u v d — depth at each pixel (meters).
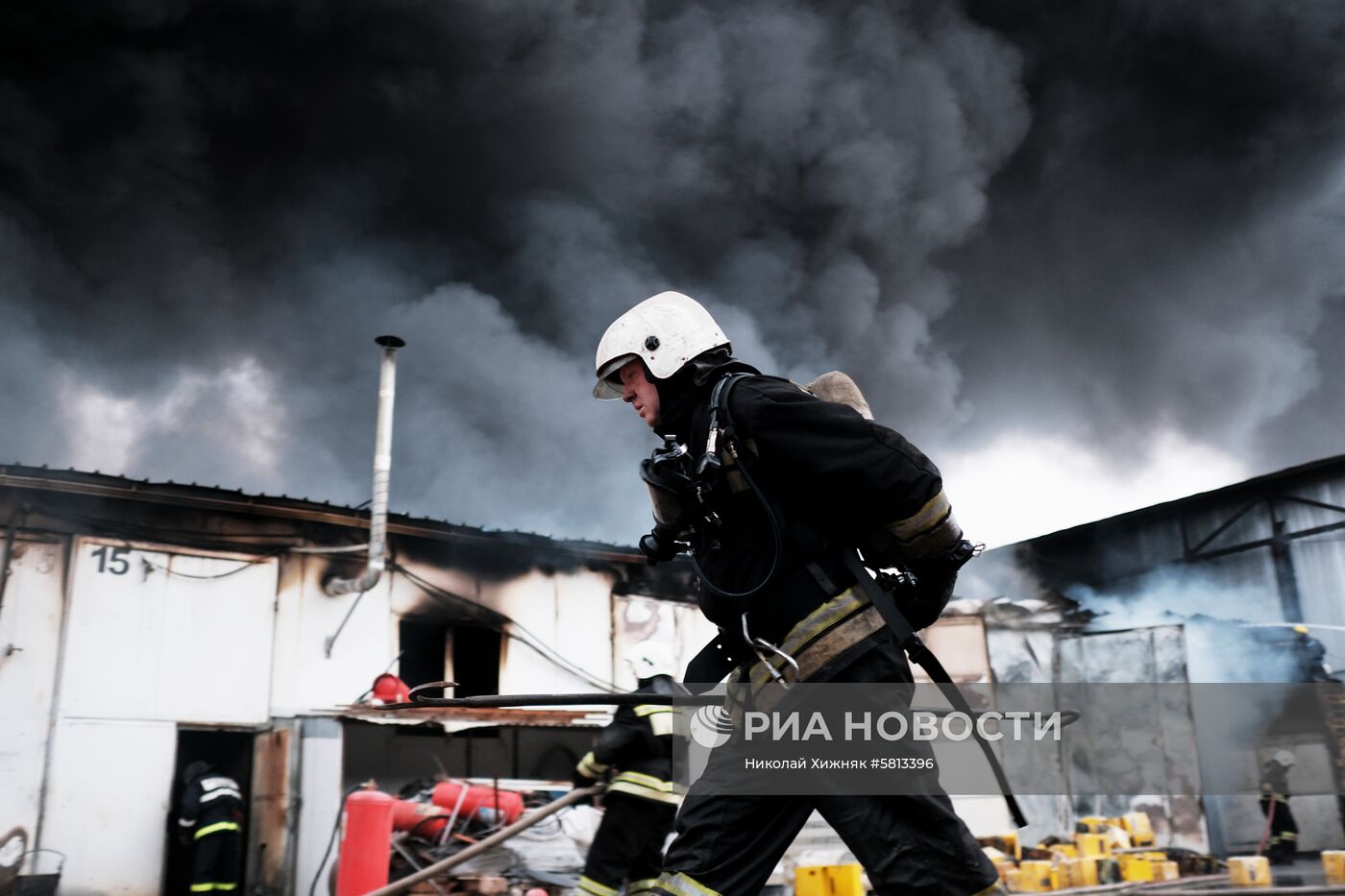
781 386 1.64
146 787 9.04
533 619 11.45
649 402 1.78
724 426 1.64
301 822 8.92
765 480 1.62
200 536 9.82
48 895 8.31
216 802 7.92
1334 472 14.73
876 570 1.71
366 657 10.42
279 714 9.80
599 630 11.81
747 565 1.64
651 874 4.84
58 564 9.11
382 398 10.40
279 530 10.26
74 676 8.95
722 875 1.57
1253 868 8.34
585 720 9.41
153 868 8.90
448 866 4.93
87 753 8.86
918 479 1.54
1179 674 11.65
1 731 8.58
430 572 11.03
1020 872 8.52
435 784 8.60
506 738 11.05
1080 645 12.25
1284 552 15.02
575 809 8.24
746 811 1.58
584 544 11.84
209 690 9.52
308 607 10.23
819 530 1.61
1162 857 9.66
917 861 1.52
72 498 9.27
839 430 1.55
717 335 1.78
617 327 1.80
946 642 12.26
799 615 1.59
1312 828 12.85
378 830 6.79
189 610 9.61
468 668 11.93
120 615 9.27
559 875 7.43
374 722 9.30
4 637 8.73
